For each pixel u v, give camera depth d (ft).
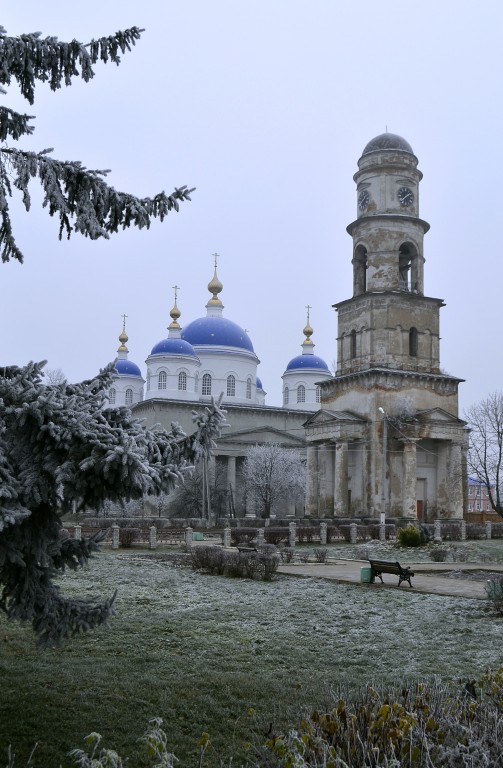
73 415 26.76
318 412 224.74
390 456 214.28
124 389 313.12
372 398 215.51
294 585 78.48
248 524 193.47
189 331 304.50
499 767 18.24
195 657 43.68
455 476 217.77
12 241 31.91
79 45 30.60
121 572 87.66
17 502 26.21
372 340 221.25
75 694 34.47
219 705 33.63
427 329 226.79
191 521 184.75
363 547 139.44
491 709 20.86
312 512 227.61
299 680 38.29
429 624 55.83
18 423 27.20
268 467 249.14
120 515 206.90
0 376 30.09
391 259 225.56
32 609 29.09
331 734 19.20
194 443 31.01
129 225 32.81
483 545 147.84
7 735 28.94
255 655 44.68
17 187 30.01
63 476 25.85
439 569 98.63
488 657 44.83
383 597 70.54
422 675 39.99
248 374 300.81
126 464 25.49
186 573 87.45
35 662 40.65
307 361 320.70
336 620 57.26
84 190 31.35
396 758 17.92
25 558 28.63
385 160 230.07
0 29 29.48
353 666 42.27
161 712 32.42
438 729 19.38
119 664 40.86
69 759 26.96
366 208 231.50
